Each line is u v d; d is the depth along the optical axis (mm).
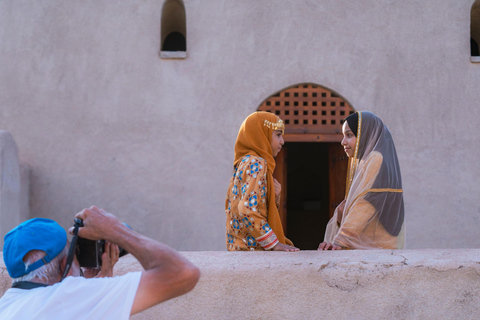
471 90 7496
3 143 6215
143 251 1622
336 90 7473
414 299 2453
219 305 2428
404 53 7523
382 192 3146
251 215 2736
